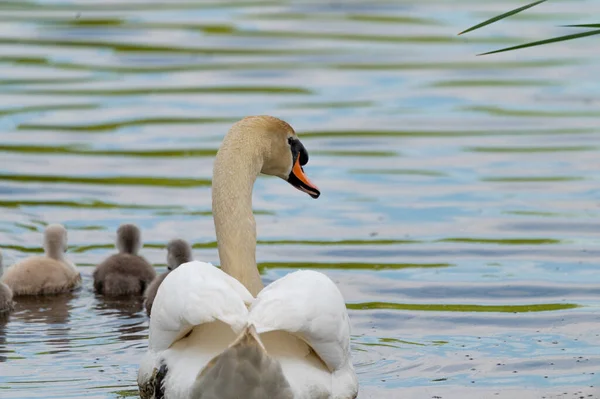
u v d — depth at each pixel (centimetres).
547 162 2034
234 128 1103
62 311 1359
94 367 1115
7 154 2073
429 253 1542
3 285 1366
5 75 2761
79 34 3259
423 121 2366
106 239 1639
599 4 3738
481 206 1769
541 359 1134
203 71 2825
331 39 3250
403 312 1305
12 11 3603
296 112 2422
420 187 1880
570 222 1677
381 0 3878
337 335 890
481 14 3581
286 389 793
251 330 772
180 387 844
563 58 3070
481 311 1305
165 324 884
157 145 2147
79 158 2052
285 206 1788
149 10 3650
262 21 3509
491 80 2784
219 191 1074
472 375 1087
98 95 2564
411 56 3034
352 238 1614
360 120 2362
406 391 1039
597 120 2362
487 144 2173
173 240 1455
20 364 1122
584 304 1324
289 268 1483
